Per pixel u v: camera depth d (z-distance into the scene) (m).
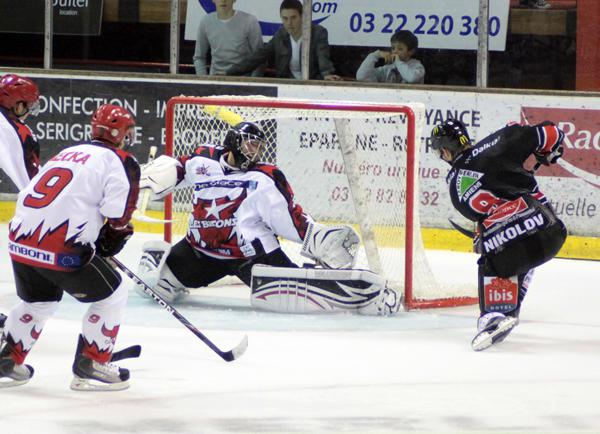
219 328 15.67
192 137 24.75
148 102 25.27
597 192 23.30
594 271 22.00
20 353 12.09
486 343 14.48
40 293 12.03
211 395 11.89
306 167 24.41
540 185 23.53
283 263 17.50
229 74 26.14
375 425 10.77
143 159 25.39
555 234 14.95
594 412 11.40
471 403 11.72
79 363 11.98
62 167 11.74
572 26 25.39
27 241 11.70
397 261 20.00
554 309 17.86
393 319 16.69
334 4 25.80
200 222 17.33
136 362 13.45
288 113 19.00
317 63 25.62
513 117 23.56
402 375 13.03
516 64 25.75
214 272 17.73
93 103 25.55
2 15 27.47
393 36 25.44
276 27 26.19
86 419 10.81
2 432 10.28
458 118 23.84
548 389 12.41
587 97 23.09
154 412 11.14
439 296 18.09
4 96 14.77
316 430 10.55
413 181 17.50
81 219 11.61
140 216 16.64
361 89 24.28
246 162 17.20
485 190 14.92
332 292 16.86
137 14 27.47
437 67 25.72
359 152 21.91
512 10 25.61
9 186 25.97
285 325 16.02
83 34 27.64
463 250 24.08
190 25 26.91
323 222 24.41
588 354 14.46
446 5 25.38
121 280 12.04
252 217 17.27
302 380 12.66
